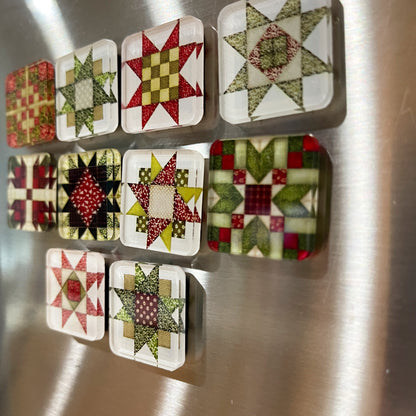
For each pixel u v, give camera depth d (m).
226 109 0.10
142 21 0.12
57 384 0.13
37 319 0.14
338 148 0.09
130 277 0.11
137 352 0.11
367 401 0.09
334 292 0.09
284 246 0.09
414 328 0.08
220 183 0.10
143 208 0.11
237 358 0.10
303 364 0.09
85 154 0.12
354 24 0.09
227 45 0.10
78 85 0.12
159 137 0.11
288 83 0.09
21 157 0.14
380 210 0.09
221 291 0.10
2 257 0.15
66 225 0.12
